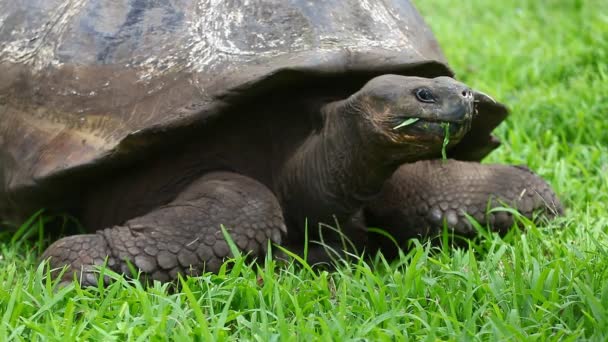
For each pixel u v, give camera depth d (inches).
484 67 823.1
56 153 442.6
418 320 358.6
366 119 406.3
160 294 382.3
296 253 458.9
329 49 433.1
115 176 455.5
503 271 423.2
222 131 444.5
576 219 497.7
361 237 473.4
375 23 459.5
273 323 365.4
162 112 421.1
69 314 362.0
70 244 420.5
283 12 444.5
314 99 446.9
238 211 427.5
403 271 434.3
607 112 660.7
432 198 479.2
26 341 351.9
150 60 437.7
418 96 391.2
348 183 433.7
